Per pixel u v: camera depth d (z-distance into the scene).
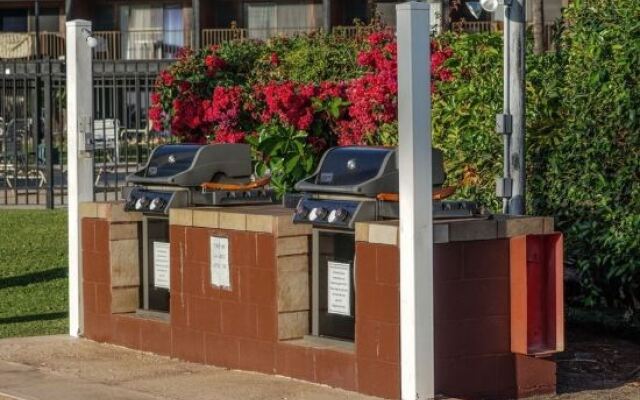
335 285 10.15
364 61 14.68
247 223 10.64
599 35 12.60
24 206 24.98
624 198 12.57
